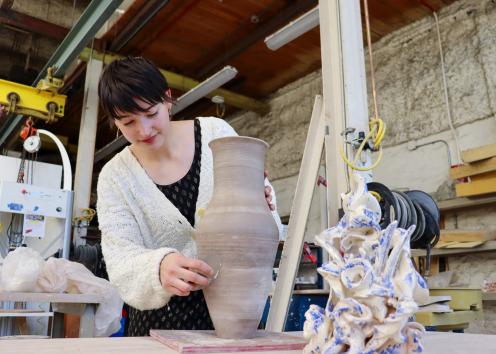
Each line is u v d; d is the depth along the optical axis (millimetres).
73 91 4902
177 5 3756
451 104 3523
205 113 5719
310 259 3379
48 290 1956
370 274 573
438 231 1279
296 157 4844
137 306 915
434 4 3697
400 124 3852
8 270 1937
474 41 3471
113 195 1083
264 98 5477
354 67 1414
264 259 782
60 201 2984
